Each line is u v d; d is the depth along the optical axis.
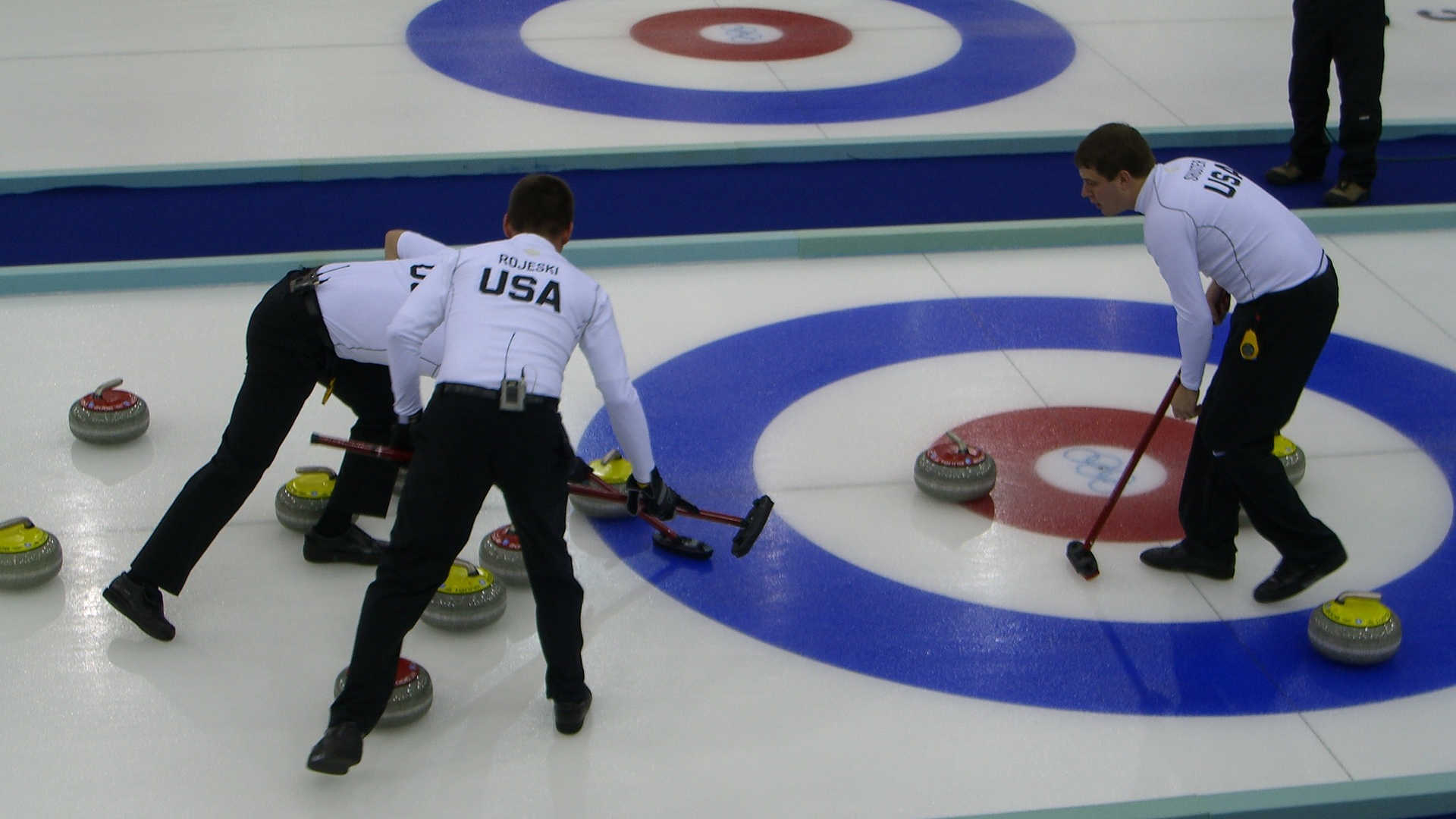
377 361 13.66
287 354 13.49
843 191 25.50
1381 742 12.89
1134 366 19.92
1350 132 24.62
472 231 23.58
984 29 34.06
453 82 29.62
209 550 15.34
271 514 16.03
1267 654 14.06
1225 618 14.60
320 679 13.45
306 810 11.87
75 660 13.61
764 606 14.71
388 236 14.35
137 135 26.33
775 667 13.80
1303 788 12.23
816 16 35.09
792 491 16.75
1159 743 12.86
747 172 26.23
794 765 12.52
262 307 13.57
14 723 12.76
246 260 21.81
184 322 20.48
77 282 21.33
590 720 13.02
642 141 26.61
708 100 28.95
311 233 23.38
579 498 16.02
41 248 22.48
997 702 13.38
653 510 13.04
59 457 16.94
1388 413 18.70
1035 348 20.38
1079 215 24.69
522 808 11.94
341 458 17.08
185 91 28.66
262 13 33.88
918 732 12.98
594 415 18.17
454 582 14.04
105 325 20.28
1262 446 14.00
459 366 11.61
